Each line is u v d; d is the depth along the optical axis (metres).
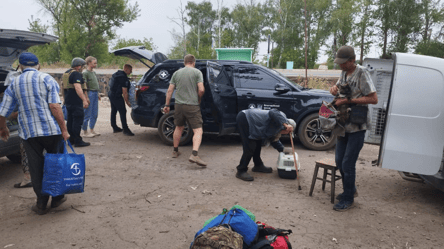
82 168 3.30
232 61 6.72
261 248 2.13
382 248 2.82
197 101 5.17
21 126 3.18
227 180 4.58
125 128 7.66
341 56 3.34
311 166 5.30
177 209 3.56
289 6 44.78
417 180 4.03
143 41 38.78
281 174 4.66
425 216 3.50
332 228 3.17
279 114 4.20
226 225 2.14
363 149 6.74
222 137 7.70
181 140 6.55
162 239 2.90
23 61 3.19
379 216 3.47
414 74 3.50
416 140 3.53
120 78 7.40
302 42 45.72
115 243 2.82
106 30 39.81
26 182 4.21
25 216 3.35
